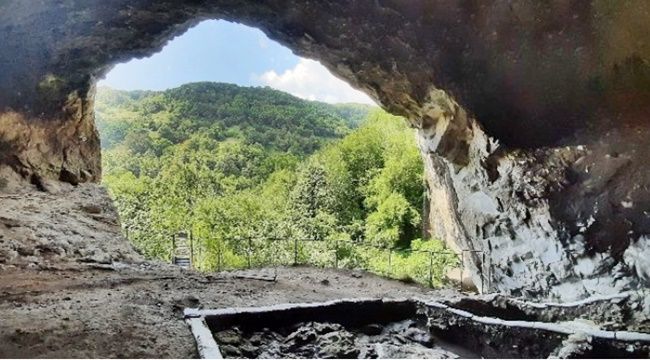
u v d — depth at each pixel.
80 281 8.61
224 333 6.48
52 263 9.75
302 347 6.58
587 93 10.41
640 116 9.75
